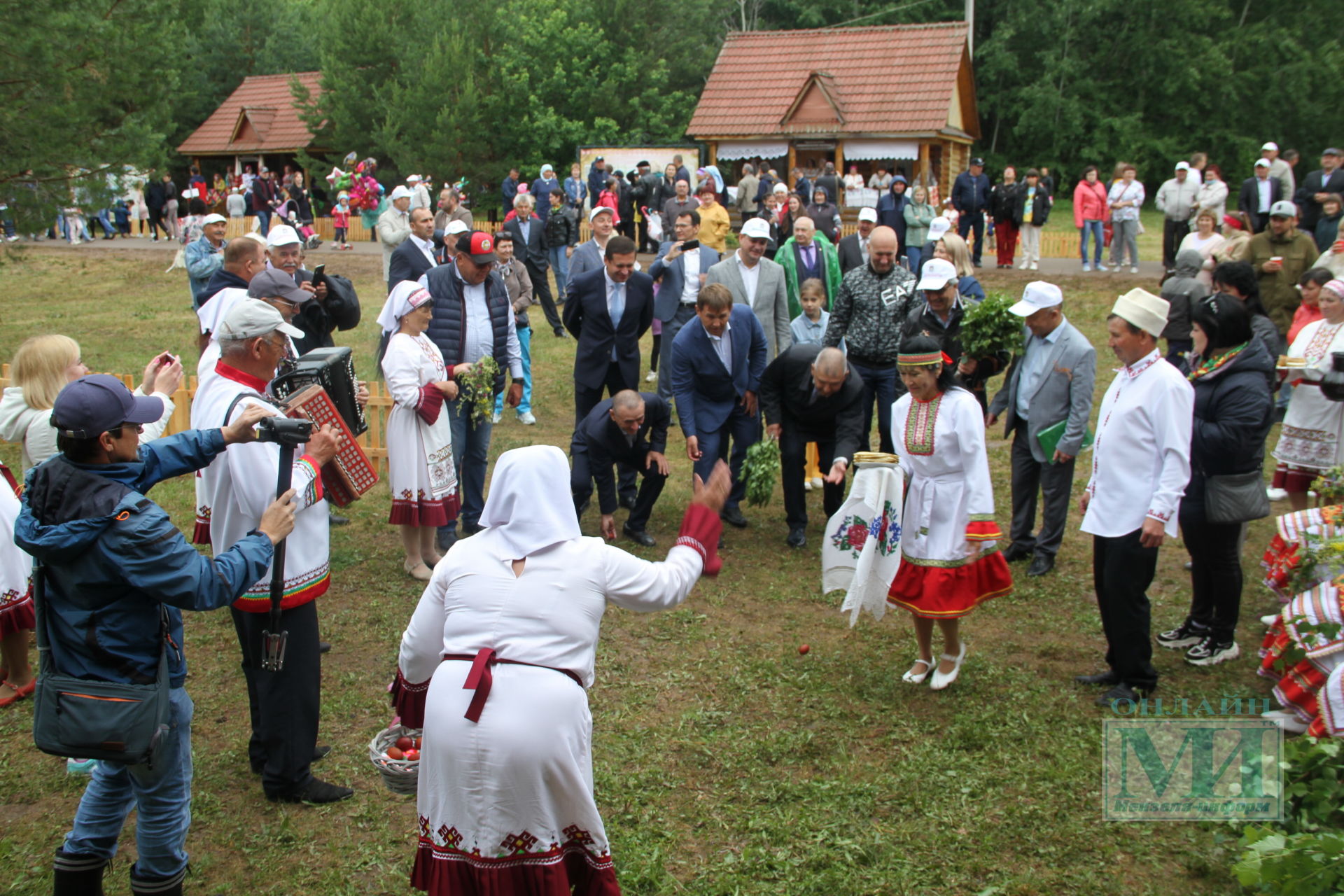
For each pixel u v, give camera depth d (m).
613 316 8.38
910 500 5.45
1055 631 6.36
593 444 7.50
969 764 4.88
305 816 4.49
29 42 10.79
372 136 33.53
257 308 4.23
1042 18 48.19
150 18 12.24
